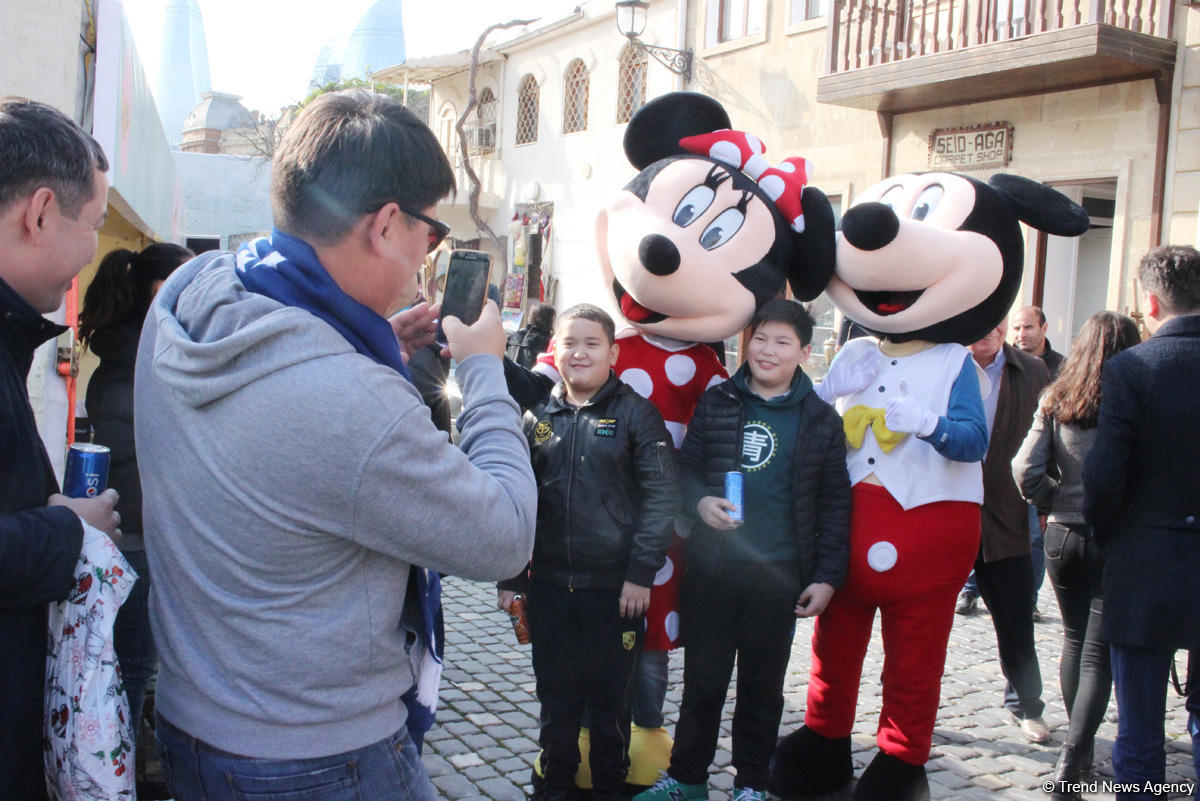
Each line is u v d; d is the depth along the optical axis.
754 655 3.26
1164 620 2.93
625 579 3.15
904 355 3.38
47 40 3.78
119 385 3.06
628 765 3.36
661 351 3.58
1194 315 3.00
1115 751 3.05
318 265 1.47
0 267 1.59
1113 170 8.84
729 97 13.38
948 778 3.82
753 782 3.26
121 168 4.68
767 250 3.37
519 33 19.67
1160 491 2.96
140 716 2.95
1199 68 8.22
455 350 1.72
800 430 3.23
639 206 3.41
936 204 3.36
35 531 1.49
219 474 1.41
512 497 1.55
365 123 1.47
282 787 1.44
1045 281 9.73
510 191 20.09
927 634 3.22
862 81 10.11
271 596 1.42
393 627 1.53
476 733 4.07
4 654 1.52
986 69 8.94
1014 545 4.15
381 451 1.37
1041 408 3.87
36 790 1.61
